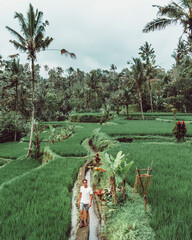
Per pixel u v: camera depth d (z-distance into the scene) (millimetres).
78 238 4367
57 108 63156
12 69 26875
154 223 4113
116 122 34781
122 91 42500
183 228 3609
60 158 13234
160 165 8195
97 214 5887
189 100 46344
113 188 5863
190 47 14203
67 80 102125
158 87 47250
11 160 18359
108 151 12047
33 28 16078
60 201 5816
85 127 33844
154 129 21156
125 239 4035
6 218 4898
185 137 16766
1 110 35969
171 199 4996
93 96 64812
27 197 6199
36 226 4441
